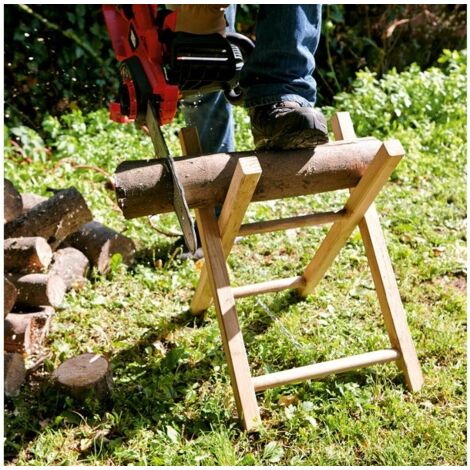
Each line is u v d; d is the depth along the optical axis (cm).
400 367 261
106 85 560
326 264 285
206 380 267
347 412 243
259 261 355
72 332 298
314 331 292
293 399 252
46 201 322
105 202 413
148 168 225
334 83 616
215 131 324
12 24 529
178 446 233
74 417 247
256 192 233
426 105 505
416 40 637
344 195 417
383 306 263
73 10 538
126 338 297
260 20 227
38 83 543
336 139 271
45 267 311
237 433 240
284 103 224
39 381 271
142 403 254
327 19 599
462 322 297
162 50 238
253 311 308
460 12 638
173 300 323
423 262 340
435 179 432
